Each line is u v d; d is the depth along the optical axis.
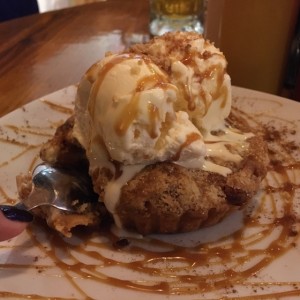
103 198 0.18
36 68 0.30
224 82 0.19
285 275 0.17
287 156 0.22
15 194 0.20
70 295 0.16
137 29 0.35
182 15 0.33
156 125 0.16
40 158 0.21
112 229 0.18
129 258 0.17
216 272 0.17
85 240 0.18
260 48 0.27
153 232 0.18
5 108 0.26
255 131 0.23
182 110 0.18
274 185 0.21
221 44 0.27
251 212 0.19
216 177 0.18
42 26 0.35
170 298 0.16
